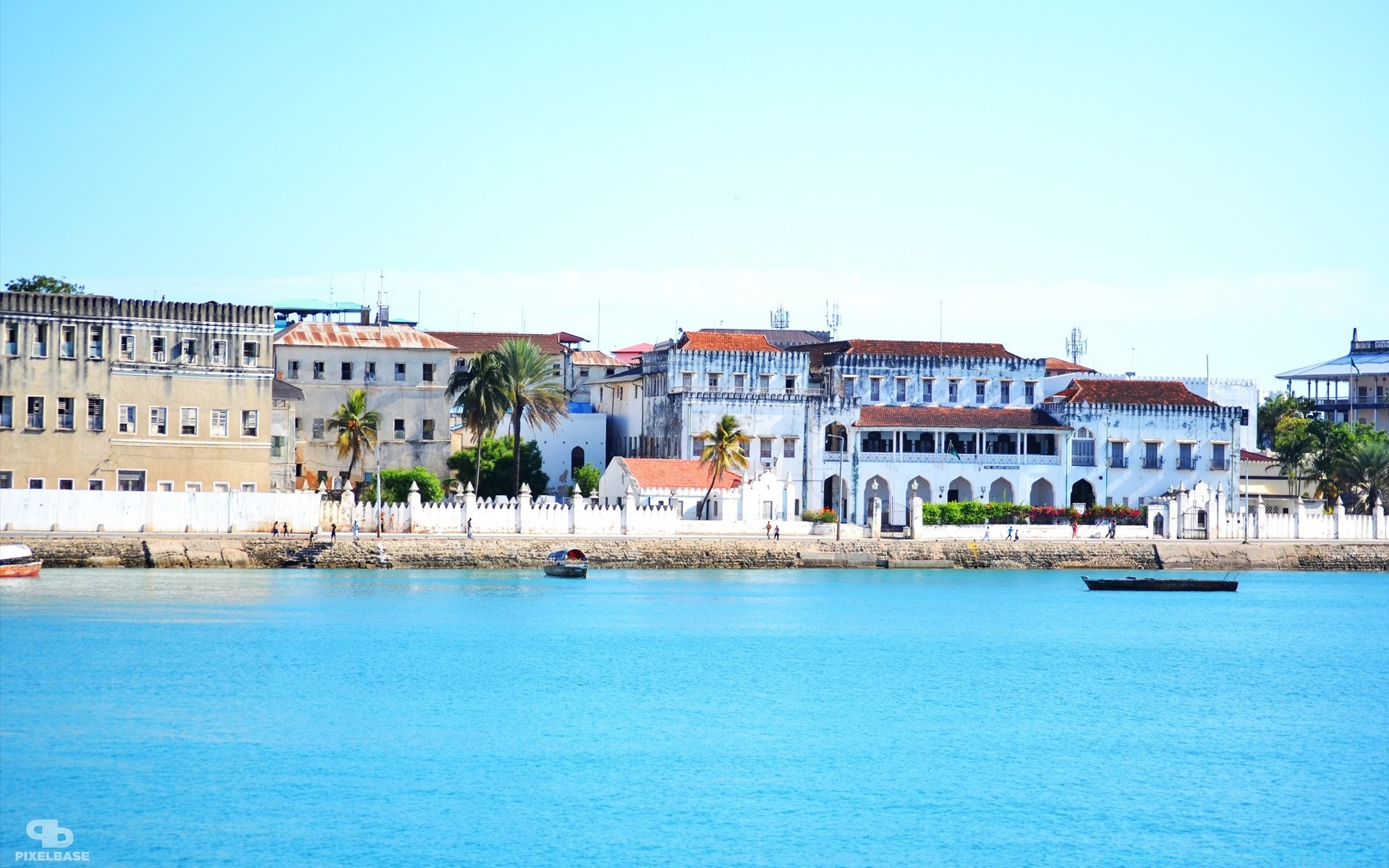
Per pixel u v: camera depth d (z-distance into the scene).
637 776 63.28
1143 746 70.69
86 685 76.88
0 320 122.31
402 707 74.81
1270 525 154.88
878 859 53.69
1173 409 162.00
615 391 176.75
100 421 125.69
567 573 124.56
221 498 120.81
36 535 113.50
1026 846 55.44
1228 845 55.91
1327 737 73.31
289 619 99.00
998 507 148.75
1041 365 166.75
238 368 130.88
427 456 156.25
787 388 160.12
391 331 158.00
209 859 51.94
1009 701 81.06
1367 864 53.94
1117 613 119.62
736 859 53.31
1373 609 125.25
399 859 52.53
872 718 75.69
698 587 126.31
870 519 155.50
